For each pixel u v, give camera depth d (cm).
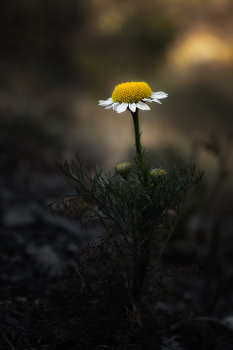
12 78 158
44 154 77
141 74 198
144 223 22
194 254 41
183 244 42
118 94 21
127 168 21
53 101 132
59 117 122
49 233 39
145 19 209
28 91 152
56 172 70
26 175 62
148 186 22
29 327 22
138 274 22
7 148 74
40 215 44
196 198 47
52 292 26
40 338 22
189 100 180
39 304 24
